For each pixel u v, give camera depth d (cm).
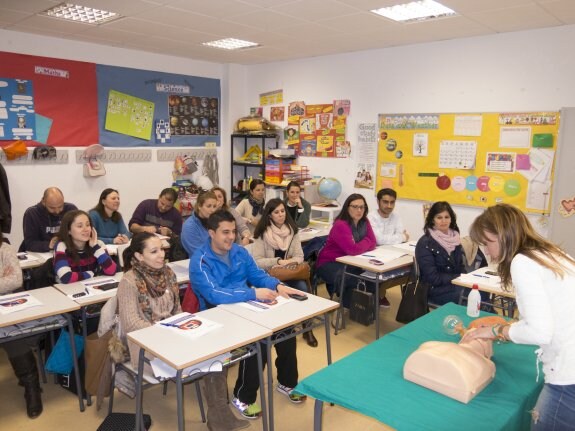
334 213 563
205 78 639
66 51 504
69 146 519
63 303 245
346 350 341
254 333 203
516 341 150
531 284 142
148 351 189
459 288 322
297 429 244
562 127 403
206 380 223
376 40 477
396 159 516
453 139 471
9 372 301
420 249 337
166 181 612
